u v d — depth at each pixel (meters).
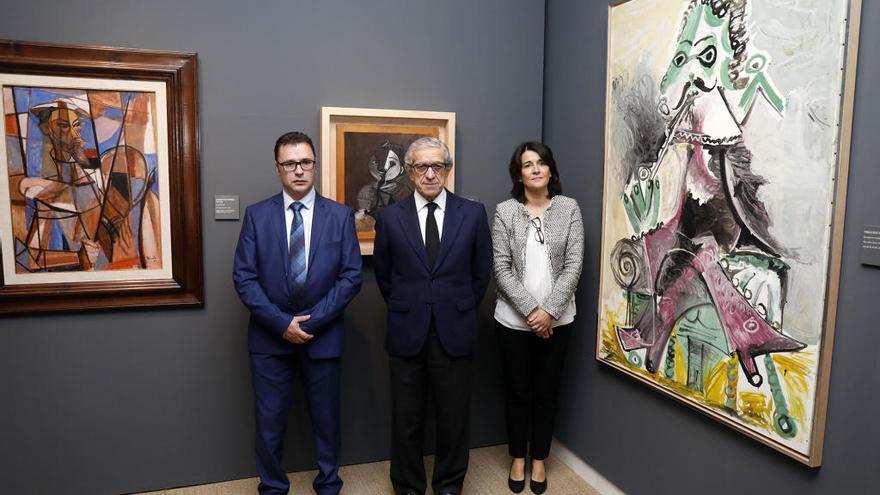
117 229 2.44
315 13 2.62
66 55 2.31
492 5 2.87
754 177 1.75
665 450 2.21
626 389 2.42
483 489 2.62
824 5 1.54
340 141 2.67
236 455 2.69
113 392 2.52
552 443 3.00
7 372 2.39
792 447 1.66
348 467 2.83
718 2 1.87
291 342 2.27
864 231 1.49
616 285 2.41
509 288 2.40
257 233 2.26
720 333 1.89
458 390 2.37
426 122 2.79
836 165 1.52
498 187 2.94
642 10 2.22
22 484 2.45
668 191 2.10
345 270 2.32
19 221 2.33
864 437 1.50
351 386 2.81
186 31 2.46
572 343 2.81
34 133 2.32
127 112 2.40
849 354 1.53
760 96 1.73
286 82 2.60
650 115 2.19
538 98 2.99
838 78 1.51
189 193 2.50
